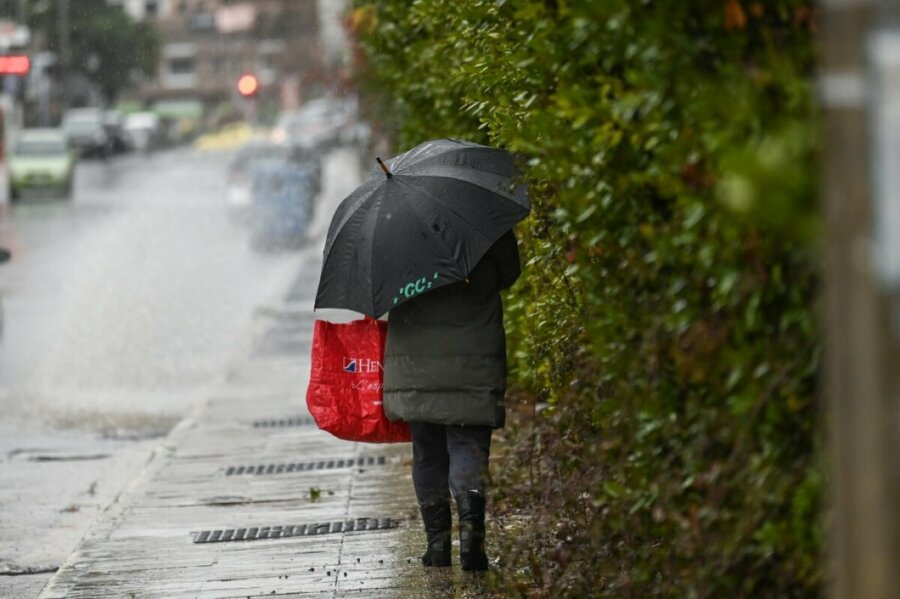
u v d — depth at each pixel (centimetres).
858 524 763
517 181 1599
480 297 1770
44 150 12750
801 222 832
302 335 5000
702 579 1133
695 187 1123
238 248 8281
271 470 2739
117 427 3541
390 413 1798
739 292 1081
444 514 1877
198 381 4169
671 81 1131
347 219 1811
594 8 1155
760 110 1016
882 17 742
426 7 2427
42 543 2458
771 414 1088
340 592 1817
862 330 753
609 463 1375
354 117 6769
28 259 7694
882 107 744
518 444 2073
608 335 1328
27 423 3600
